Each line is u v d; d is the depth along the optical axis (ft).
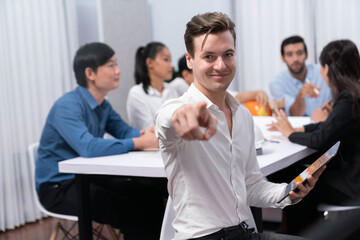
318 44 13.67
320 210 6.52
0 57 10.78
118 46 13.16
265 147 6.64
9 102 11.00
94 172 6.00
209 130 2.36
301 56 12.09
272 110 10.34
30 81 11.41
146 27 14.49
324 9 13.50
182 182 3.69
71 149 7.81
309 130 7.38
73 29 12.26
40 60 11.52
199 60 3.66
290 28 13.91
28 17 11.25
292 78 12.43
